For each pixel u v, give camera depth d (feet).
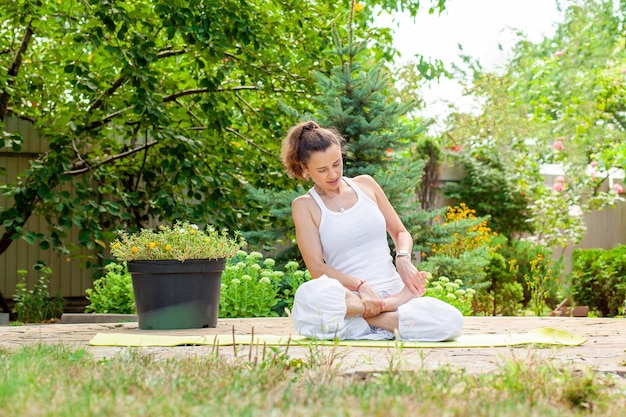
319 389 6.33
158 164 27.30
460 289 21.42
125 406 5.44
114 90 24.90
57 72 25.82
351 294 11.66
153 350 10.38
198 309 14.35
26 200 23.72
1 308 26.81
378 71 21.91
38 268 24.52
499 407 5.68
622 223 40.06
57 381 6.51
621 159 36.60
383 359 9.33
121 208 28.37
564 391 6.60
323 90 22.39
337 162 11.92
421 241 22.72
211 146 25.72
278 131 24.97
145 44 21.93
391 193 21.39
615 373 8.75
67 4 23.26
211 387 6.37
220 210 24.58
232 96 27.07
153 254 14.10
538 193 37.76
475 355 10.00
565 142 39.83
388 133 22.16
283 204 22.06
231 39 23.11
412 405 5.52
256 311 18.71
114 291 20.43
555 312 25.32
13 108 26.76
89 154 26.68
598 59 41.63
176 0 21.79
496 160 41.14
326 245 12.14
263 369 7.37
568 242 37.86
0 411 5.33
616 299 27.48
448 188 38.88
